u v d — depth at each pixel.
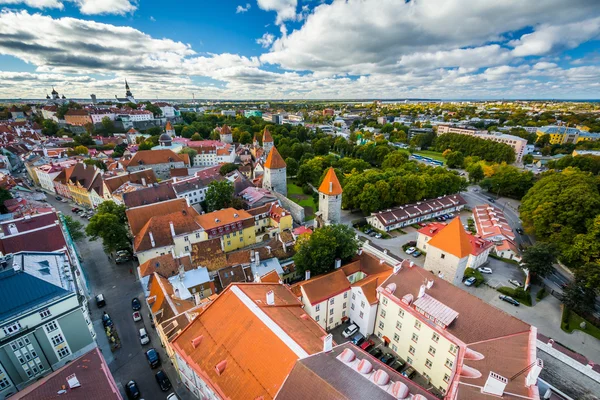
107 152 157.00
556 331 52.00
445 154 188.75
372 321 47.41
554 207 78.69
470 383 26.94
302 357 26.39
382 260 57.25
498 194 125.75
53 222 57.19
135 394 37.97
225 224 71.88
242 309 33.31
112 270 66.12
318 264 54.16
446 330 36.78
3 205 85.81
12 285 35.44
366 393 22.92
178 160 131.75
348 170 136.00
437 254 62.50
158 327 42.91
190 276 54.59
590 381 30.73
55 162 128.88
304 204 109.75
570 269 70.50
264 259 61.62
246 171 132.62
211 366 30.48
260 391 26.58
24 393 28.84
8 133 168.50
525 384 25.05
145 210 70.19
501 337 33.62
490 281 65.69
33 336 35.78
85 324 40.00
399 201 102.25
